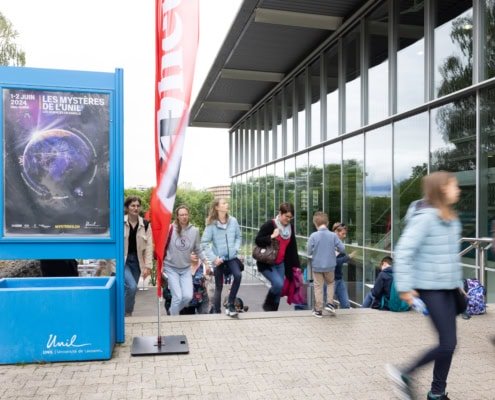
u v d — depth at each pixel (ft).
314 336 18.67
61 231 16.83
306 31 47.21
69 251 16.90
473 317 21.30
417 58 34.35
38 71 16.60
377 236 39.88
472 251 28.66
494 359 15.80
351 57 44.50
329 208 49.37
